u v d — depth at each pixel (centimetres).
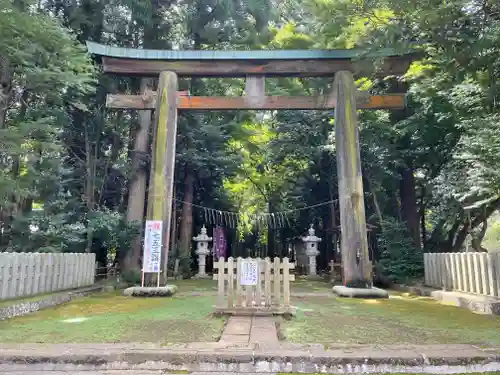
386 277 1223
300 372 358
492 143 693
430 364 357
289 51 1010
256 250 2816
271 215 2216
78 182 1379
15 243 1052
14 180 870
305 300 838
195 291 1057
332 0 757
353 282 928
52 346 394
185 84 1677
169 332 478
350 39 857
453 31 586
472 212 1201
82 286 1005
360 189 962
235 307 596
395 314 632
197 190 2033
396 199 1521
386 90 1328
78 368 361
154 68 1035
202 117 1769
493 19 591
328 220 2047
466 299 712
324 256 2194
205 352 371
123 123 1519
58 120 1136
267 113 2239
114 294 970
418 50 817
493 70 664
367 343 418
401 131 1203
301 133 1681
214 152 1761
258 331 471
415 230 1337
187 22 1645
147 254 944
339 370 357
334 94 1022
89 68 995
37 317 602
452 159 1145
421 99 1012
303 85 1831
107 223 1223
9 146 854
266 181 2253
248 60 1026
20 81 910
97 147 1428
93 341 428
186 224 1823
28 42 804
